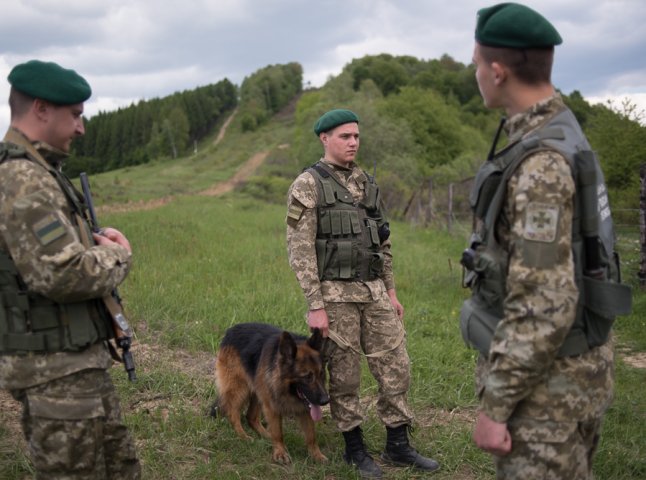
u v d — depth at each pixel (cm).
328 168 371
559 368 184
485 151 6438
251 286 816
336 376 370
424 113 6128
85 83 237
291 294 761
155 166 9681
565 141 183
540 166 177
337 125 365
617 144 1661
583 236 183
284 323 647
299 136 5775
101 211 2373
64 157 239
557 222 173
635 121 1689
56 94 224
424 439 409
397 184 2739
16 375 219
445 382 504
